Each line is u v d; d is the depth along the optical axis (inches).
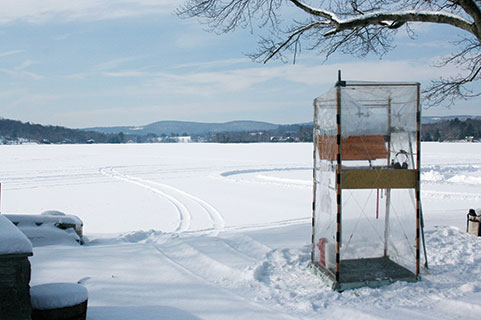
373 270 187.8
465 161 1331.2
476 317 141.5
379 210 206.2
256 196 684.1
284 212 538.0
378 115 184.2
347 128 181.3
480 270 195.6
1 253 115.0
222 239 268.1
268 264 213.3
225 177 978.7
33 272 205.5
